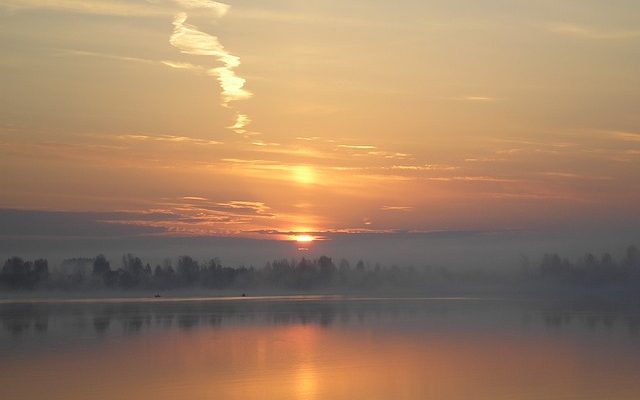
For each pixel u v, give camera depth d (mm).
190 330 87000
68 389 44750
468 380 47094
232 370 51750
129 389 44438
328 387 44750
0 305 168750
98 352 63156
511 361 55875
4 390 44625
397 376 48656
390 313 122688
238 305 166000
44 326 93875
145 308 149500
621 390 43656
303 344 69125
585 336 76375
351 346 66938
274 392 43219
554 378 47750
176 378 48312
